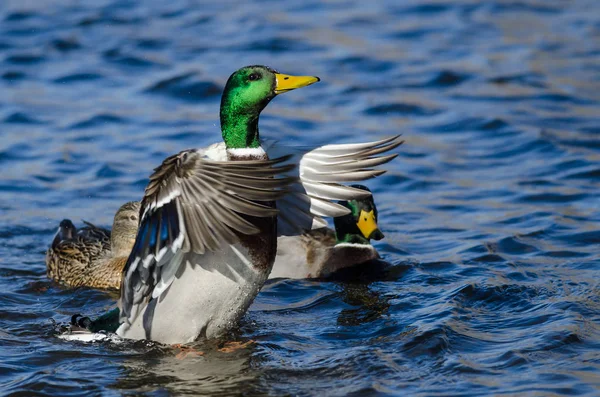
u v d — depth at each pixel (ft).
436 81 68.18
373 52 73.77
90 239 43.57
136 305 30.78
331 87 67.00
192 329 30.60
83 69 69.62
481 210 47.85
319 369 29.71
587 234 43.29
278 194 26.68
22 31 77.10
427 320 33.53
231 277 29.73
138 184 51.65
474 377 28.66
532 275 38.29
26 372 29.71
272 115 62.23
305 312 35.76
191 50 73.72
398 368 29.58
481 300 35.73
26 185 51.39
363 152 32.45
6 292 39.24
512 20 81.76
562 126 59.82
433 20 81.76
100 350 31.48
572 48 74.59
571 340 31.04
